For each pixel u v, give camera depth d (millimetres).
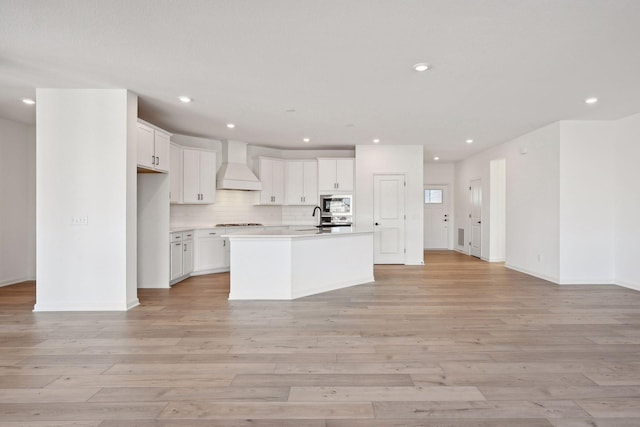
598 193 5457
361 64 3348
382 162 7520
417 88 3990
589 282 5473
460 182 9766
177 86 3943
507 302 4457
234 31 2730
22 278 5723
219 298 4711
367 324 3604
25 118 5375
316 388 2305
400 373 2514
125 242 4035
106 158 4012
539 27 2650
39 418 1968
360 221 7543
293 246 4680
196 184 6375
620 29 2670
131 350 2926
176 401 2146
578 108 4773
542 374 2490
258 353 2865
